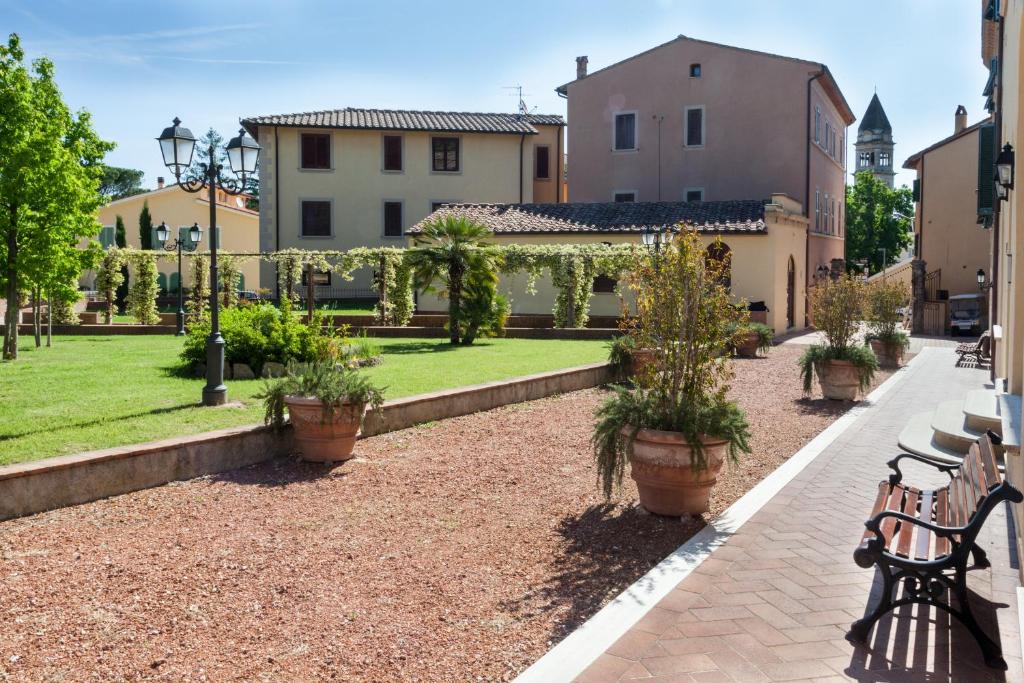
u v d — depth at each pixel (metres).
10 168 15.62
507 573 5.68
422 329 24.58
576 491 7.87
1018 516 5.72
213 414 9.87
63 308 25.22
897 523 5.03
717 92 36.50
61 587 5.33
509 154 40.50
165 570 5.65
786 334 28.88
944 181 34.88
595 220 29.89
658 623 4.63
